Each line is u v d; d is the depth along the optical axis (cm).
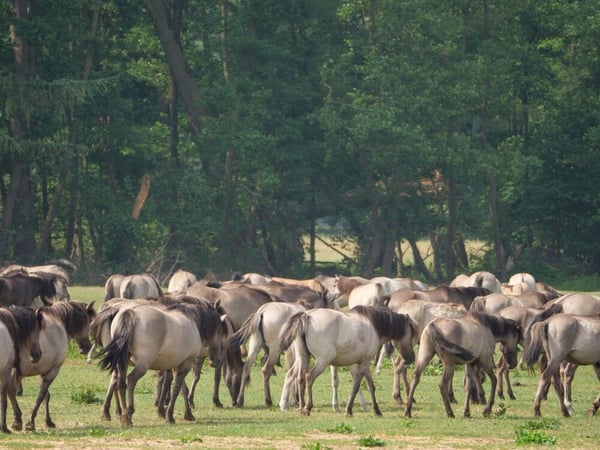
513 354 8119
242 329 8088
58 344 6644
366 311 7800
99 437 6256
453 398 8550
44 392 6644
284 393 7994
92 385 9012
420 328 9225
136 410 7756
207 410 7912
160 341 6881
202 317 7512
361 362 7738
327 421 7244
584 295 9731
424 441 6481
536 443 6462
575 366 8156
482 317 7838
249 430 6719
